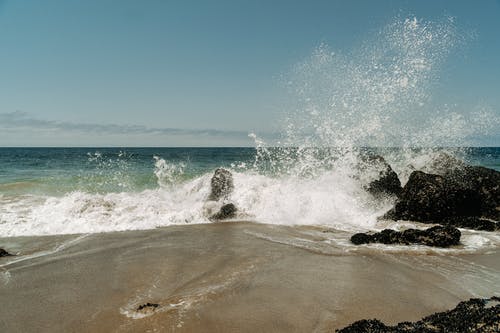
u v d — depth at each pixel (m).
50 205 8.00
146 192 9.97
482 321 2.79
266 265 4.48
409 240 5.57
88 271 4.29
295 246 5.39
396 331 2.76
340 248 5.29
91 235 6.09
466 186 8.04
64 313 3.24
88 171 16.44
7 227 6.49
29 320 3.12
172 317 3.13
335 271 4.29
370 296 3.58
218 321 3.05
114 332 2.91
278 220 7.44
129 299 3.51
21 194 10.33
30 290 3.74
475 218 7.16
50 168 18.34
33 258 4.81
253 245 5.44
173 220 7.28
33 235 6.09
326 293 3.64
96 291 3.71
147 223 6.98
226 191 8.71
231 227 6.79
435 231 5.59
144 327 2.97
